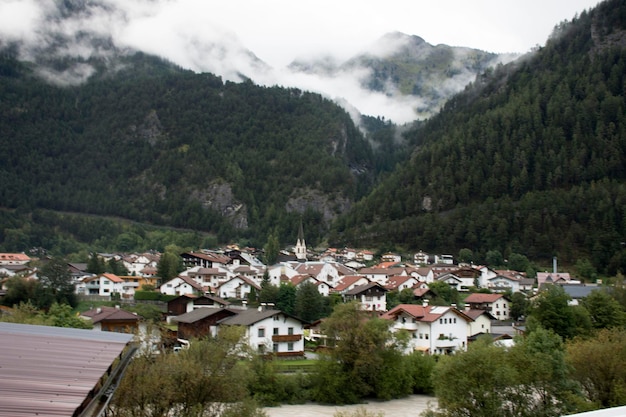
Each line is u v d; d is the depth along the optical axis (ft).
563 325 372.99
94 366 81.46
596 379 233.76
